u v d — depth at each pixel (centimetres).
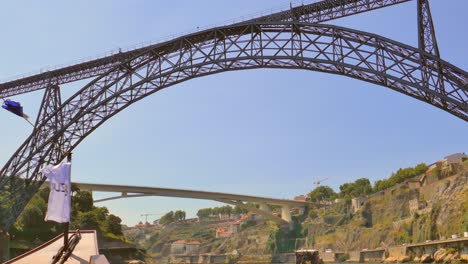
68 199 2762
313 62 6025
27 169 7306
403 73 5619
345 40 5903
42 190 14462
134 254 17388
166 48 6962
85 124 7138
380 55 5725
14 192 7369
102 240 15700
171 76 6831
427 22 5875
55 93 7956
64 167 2756
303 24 6084
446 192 18062
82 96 7162
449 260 13950
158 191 18862
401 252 18088
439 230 17262
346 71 6012
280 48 6222
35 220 12850
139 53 7169
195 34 6738
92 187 17712
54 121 7200
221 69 6619
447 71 5444
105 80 7162
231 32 6650
